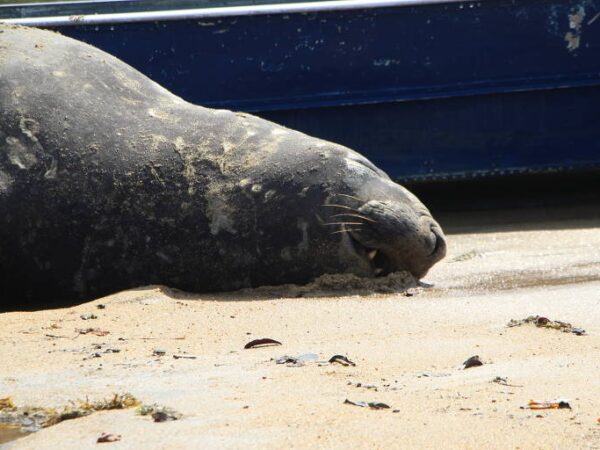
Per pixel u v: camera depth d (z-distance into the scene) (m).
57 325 28.03
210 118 35.62
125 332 26.94
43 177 33.84
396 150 50.81
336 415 17.64
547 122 50.94
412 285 33.72
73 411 18.47
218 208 33.72
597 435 16.28
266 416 17.67
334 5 49.34
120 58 49.62
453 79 50.22
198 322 28.12
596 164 51.28
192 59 49.75
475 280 34.06
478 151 51.03
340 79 50.03
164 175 34.06
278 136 35.03
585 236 43.22
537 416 17.47
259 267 33.78
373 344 24.33
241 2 51.53
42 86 35.22
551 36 50.12
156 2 50.81
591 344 23.45
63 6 50.94
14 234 33.91
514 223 49.00
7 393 20.38
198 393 19.66
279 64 49.94
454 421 17.22
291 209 33.38
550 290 31.47
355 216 33.06
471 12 49.72
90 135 34.50
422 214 34.00
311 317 28.42
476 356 21.80
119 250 34.00
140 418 18.00
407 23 49.69
